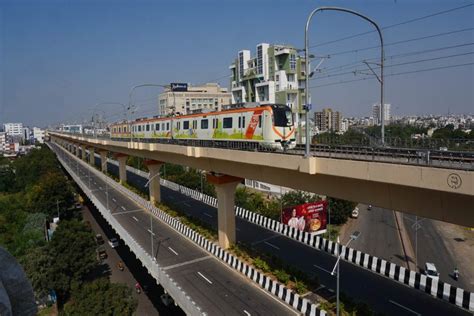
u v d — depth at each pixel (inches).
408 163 579.8
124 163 2659.9
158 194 1996.8
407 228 2145.7
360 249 1825.8
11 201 2893.7
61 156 4532.5
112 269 1641.2
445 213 568.1
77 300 1069.1
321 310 797.2
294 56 2878.9
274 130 1106.1
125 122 2664.9
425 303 879.7
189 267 1128.8
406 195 620.7
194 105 4254.4
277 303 887.7
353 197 732.7
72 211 2464.3
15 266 159.8
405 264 1651.1
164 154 1652.3
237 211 1827.0
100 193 2416.3
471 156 584.4
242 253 1218.0
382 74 735.7
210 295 936.3
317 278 999.0
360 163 635.5
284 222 1631.4
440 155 617.6
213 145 1393.9
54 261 1424.7
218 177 1256.2
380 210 2527.1
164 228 1578.5
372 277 1045.8
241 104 1299.2
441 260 1694.1
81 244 1446.9
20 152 7194.9
